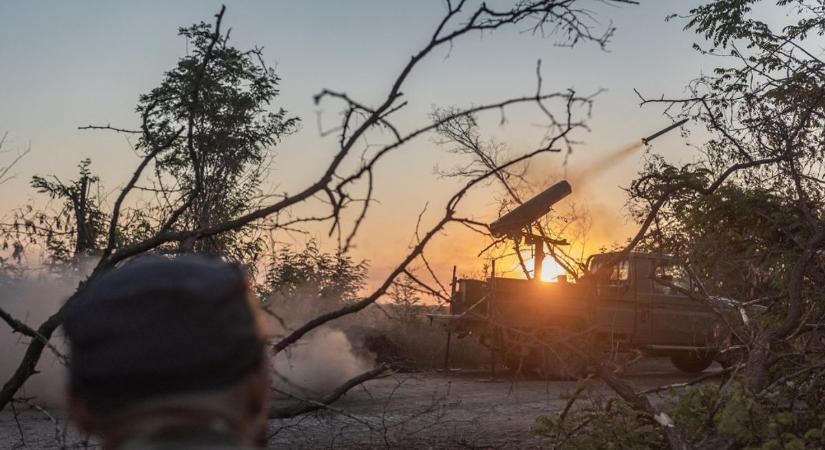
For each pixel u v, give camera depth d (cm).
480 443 709
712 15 766
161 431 78
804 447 383
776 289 604
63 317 83
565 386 1207
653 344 1426
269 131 844
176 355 78
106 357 78
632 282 1412
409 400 1013
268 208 310
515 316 1271
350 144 263
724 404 424
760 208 589
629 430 478
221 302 83
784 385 470
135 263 86
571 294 1305
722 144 632
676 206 604
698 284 572
